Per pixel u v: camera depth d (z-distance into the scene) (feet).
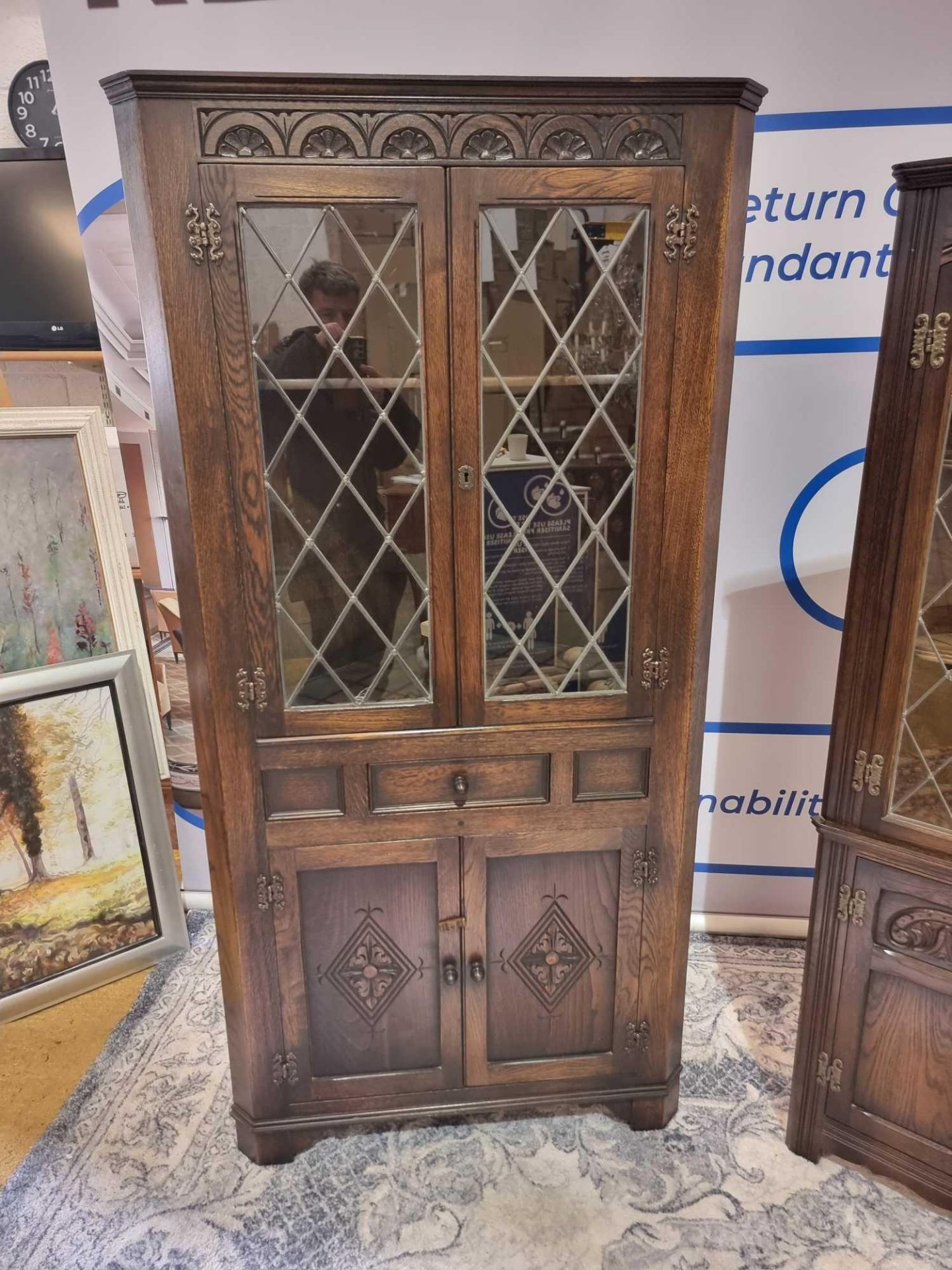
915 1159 4.82
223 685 4.43
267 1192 5.08
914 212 3.90
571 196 3.94
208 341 3.98
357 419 4.20
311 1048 5.13
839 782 4.69
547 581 4.51
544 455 4.32
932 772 4.37
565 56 5.79
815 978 4.95
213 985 6.98
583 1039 5.30
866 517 4.33
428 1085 5.25
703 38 5.72
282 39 5.81
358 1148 5.38
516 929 5.03
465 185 3.88
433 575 4.40
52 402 9.10
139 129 3.68
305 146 3.80
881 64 5.72
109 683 6.76
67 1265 4.65
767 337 6.33
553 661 4.65
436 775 4.72
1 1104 5.80
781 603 6.85
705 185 3.97
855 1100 5.00
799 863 7.45
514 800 4.81
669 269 4.06
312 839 4.73
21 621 6.47
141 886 7.08
